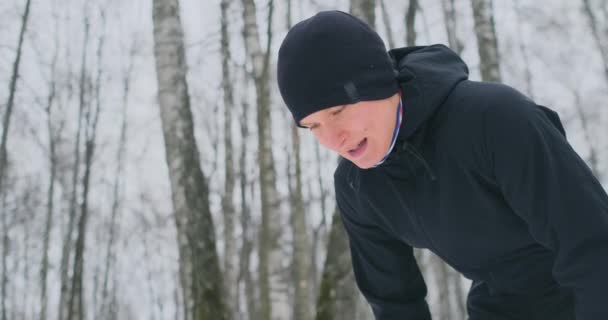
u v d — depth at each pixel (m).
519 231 1.31
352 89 1.19
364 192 1.50
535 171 1.11
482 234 1.34
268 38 7.18
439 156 1.27
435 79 1.27
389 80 1.24
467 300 1.68
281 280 6.76
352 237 1.72
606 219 1.06
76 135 17.25
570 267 1.08
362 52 1.21
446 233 1.40
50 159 17.61
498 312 1.54
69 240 16.08
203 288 4.94
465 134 1.21
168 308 27.48
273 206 6.88
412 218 1.44
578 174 1.09
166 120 5.71
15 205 19.92
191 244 5.12
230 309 4.97
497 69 7.71
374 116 1.24
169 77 5.88
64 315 14.69
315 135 1.29
